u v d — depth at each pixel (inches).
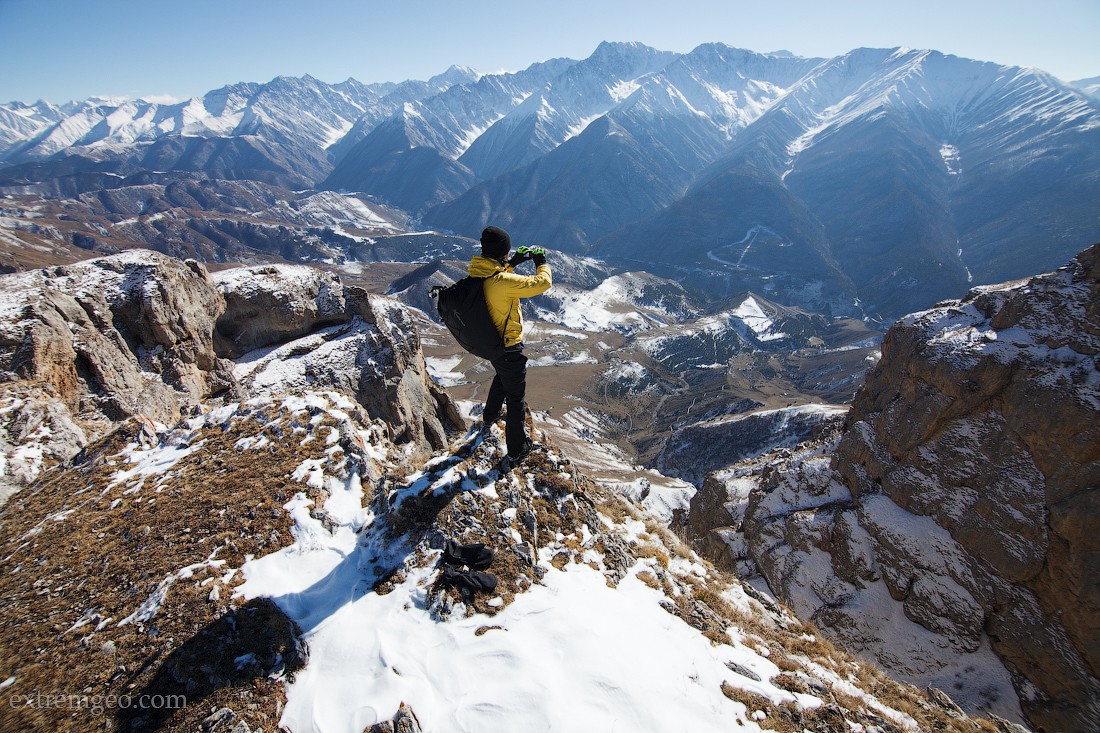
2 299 913.5
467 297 306.7
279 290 1414.9
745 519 1451.8
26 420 705.0
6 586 346.9
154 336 1122.7
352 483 400.5
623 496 551.2
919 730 319.6
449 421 1818.4
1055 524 844.0
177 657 270.5
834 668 368.8
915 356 1175.0
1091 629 788.6
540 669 266.1
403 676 260.5
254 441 452.4
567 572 340.8
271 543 346.6
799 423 5388.8
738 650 331.9
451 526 343.3
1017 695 858.1
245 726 240.5
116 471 466.6
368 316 1507.1
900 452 1151.6
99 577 335.3
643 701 261.3
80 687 263.7
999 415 986.1
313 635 285.0
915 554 1028.5
